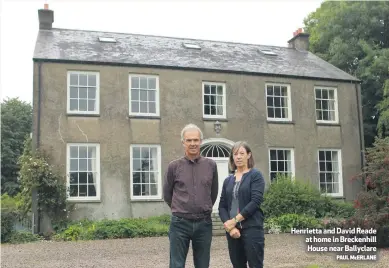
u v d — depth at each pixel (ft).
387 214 33.76
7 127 107.96
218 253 33.94
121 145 53.78
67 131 52.03
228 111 58.70
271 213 53.42
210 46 66.74
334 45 78.79
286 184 55.42
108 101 53.98
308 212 54.49
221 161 57.26
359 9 78.69
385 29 80.89
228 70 59.06
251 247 16.87
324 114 64.13
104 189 52.44
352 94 65.41
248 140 58.95
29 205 50.24
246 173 17.62
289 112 61.72
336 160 63.41
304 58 70.18
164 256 32.58
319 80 63.77
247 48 69.31
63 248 38.55
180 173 16.79
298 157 61.11
